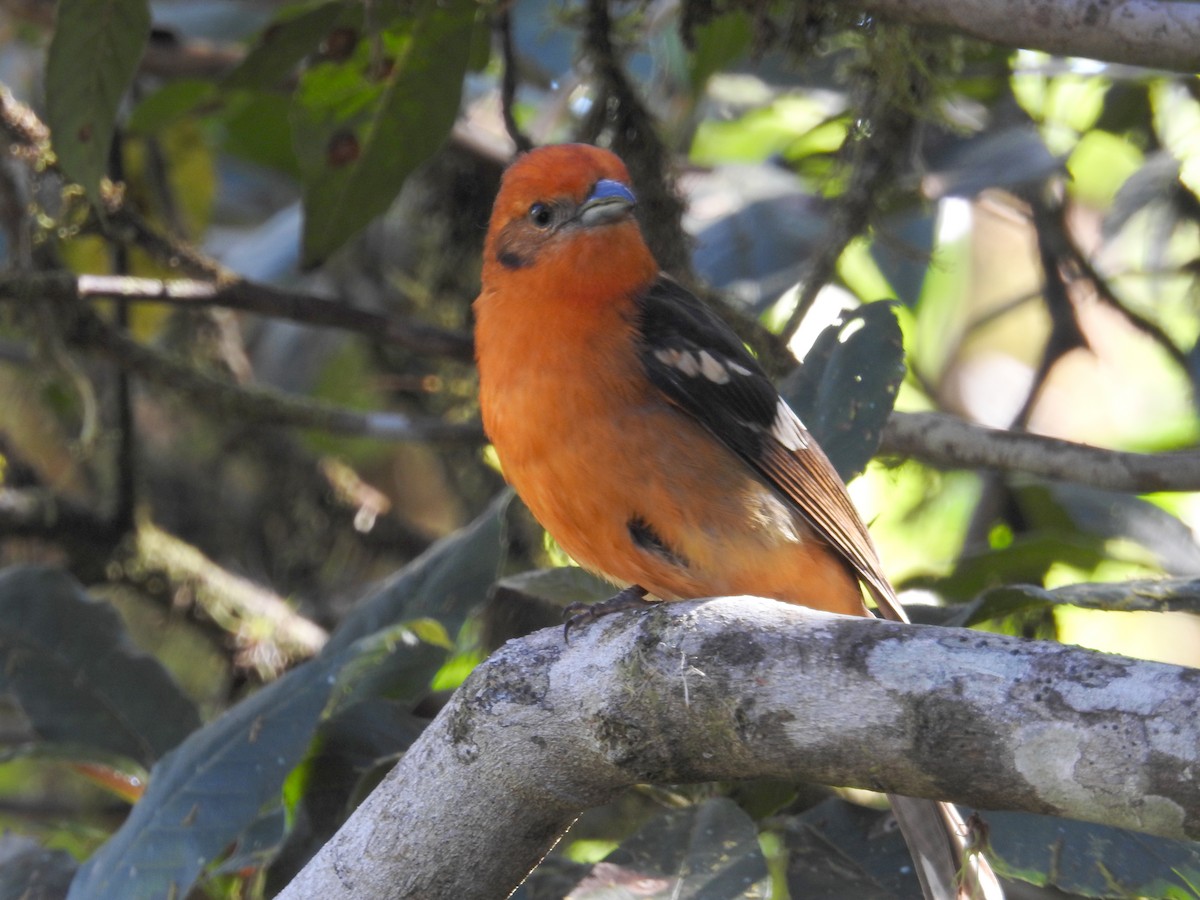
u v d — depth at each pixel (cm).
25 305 1178
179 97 1254
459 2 965
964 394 1631
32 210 1139
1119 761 468
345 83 998
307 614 1438
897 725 513
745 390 835
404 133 1020
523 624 1052
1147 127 1374
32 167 1108
